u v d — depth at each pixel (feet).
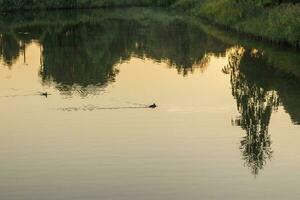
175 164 91.50
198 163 91.86
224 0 289.53
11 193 82.53
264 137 102.94
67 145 100.12
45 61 189.37
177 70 169.58
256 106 123.03
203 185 84.28
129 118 115.34
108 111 120.57
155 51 210.38
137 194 81.87
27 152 97.35
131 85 147.23
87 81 153.89
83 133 106.32
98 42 237.86
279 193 81.66
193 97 132.46
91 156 94.99
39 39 251.19
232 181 85.61
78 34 268.00
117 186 84.23
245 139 101.96
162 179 86.48
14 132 107.65
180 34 256.93
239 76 155.63
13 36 262.88
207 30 267.59
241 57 186.70
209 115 117.08
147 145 99.76
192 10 368.07
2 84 149.48
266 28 216.95
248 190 82.64
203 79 153.89
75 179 86.63
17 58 196.24
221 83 147.74
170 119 114.42
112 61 188.55
